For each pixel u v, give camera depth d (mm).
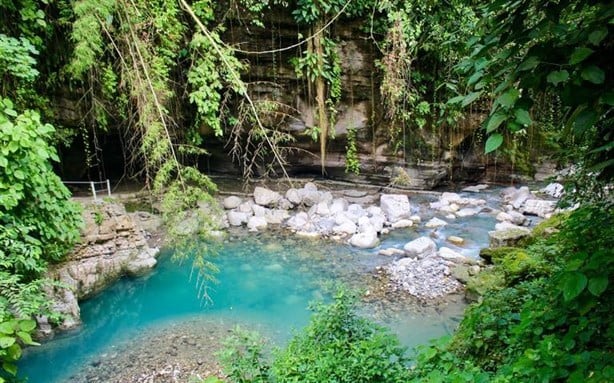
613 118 1702
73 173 9031
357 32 8836
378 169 10266
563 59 1425
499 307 3248
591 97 1369
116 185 9500
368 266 7023
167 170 5180
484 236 7898
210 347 5090
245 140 9844
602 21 1332
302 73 8938
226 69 7051
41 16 5426
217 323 5629
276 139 6582
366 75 9281
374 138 9922
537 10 1555
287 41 8773
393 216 8797
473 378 2213
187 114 8430
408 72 8633
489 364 2826
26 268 3395
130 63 5980
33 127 3607
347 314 3314
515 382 2055
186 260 7293
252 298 6223
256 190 9758
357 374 2705
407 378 2631
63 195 4117
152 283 6703
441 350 2672
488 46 1592
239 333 3129
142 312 5934
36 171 3678
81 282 5898
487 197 9938
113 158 9484
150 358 4902
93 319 5730
